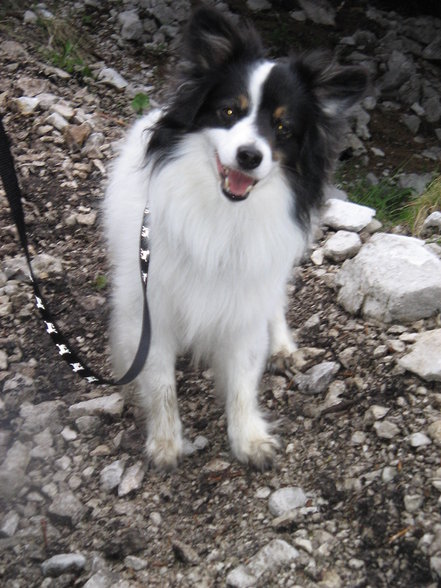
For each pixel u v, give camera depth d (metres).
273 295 0.83
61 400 0.93
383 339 0.96
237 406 0.85
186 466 0.85
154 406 0.85
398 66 1.99
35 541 0.76
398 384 0.87
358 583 0.69
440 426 0.79
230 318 0.82
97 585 0.70
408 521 0.72
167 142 0.77
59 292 1.08
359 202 1.54
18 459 0.83
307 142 0.78
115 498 0.81
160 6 2.03
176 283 0.80
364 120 1.85
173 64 0.79
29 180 1.27
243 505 0.79
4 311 1.04
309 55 0.77
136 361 0.81
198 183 0.76
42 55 1.69
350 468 0.80
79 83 1.65
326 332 1.00
